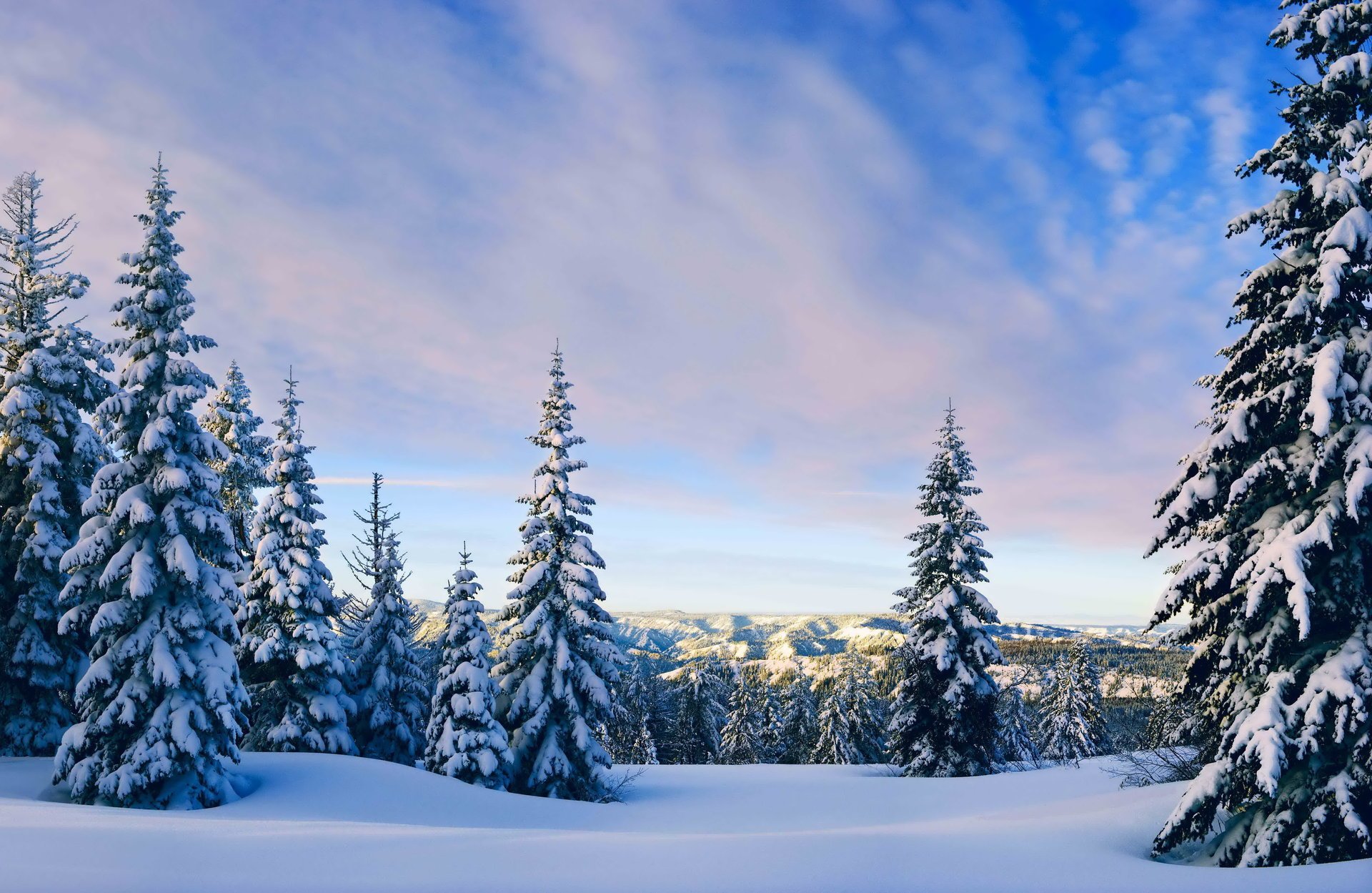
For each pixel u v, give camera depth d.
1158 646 14.27
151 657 19.23
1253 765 11.66
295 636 28.41
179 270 21.86
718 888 9.06
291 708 28.36
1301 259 12.97
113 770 18.77
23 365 25.42
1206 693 14.02
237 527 33.66
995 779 29.88
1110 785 23.17
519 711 29.09
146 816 13.72
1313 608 12.02
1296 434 13.31
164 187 21.88
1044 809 17.84
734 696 65.12
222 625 20.64
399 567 33.25
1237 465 13.69
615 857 10.47
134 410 21.41
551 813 23.19
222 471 33.69
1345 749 11.38
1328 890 9.01
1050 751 61.16
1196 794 11.91
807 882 9.41
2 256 27.11
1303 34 13.20
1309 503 12.59
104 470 20.41
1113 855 11.56
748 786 31.36
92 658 20.05
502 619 30.14
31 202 27.97
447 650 27.88
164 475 20.27
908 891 9.22
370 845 10.87
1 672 24.14
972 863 10.58
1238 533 13.45
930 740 34.53
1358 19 12.67
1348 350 12.23
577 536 30.84
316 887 8.75
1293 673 11.95
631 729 61.44
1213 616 13.44
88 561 19.86
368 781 22.31
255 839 10.95
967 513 35.88
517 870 9.72
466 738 25.95
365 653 32.19
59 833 10.84
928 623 35.59
